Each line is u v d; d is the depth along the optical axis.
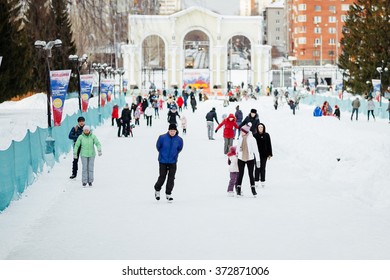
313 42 137.50
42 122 39.81
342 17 136.62
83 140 18.97
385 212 14.60
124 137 37.47
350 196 16.88
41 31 27.95
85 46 33.53
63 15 28.59
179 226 13.29
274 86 122.00
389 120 49.28
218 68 110.62
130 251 11.21
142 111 54.56
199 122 51.12
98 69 49.16
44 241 12.04
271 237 12.22
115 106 45.62
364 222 13.54
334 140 26.73
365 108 57.16
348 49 76.12
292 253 10.99
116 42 31.28
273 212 14.77
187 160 25.89
